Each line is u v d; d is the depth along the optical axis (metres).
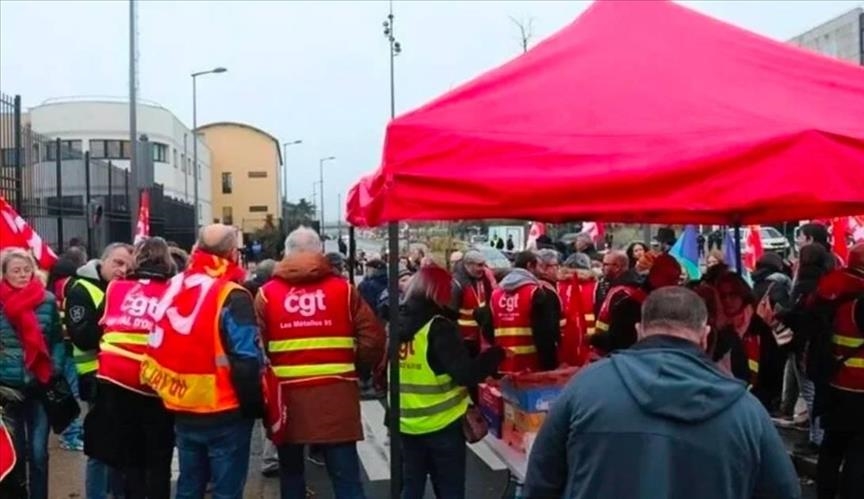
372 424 9.63
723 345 5.24
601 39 4.39
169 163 54.38
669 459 2.53
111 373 5.16
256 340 4.72
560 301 8.21
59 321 5.89
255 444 8.86
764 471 2.61
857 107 3.96
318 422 4.96
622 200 3.50
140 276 5.33
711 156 3.46
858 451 5.37
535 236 15.05
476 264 8.92
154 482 5.25
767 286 8.10
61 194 15.02
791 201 3.45
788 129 3.50
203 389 4.70
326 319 5.00
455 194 3.61
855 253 5.52
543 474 2.80
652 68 4.14
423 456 4.98
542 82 4.04
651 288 5.95
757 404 2.65
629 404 2.61
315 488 7.30
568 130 3.70
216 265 4.83
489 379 5.53
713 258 10.12
